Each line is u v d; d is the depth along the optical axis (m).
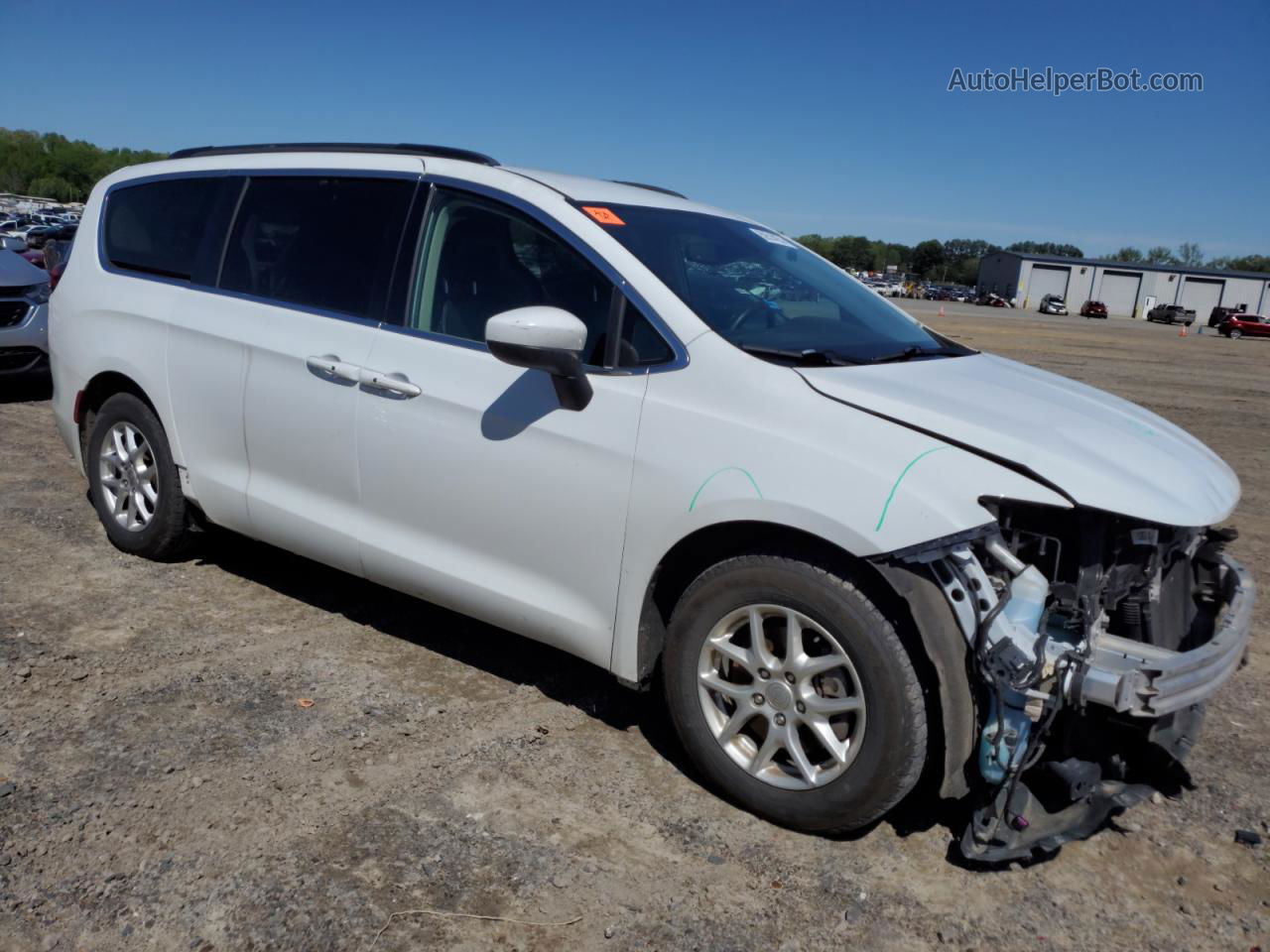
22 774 2.93
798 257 4.14
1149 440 3.18
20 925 2.35
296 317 3.88
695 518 2.90
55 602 4.19
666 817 2.97
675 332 3.09
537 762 3.22
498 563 3.40
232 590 4.48
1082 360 22.44
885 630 2.67
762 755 2.94
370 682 3.69
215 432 4.16
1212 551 3.38
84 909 2.42
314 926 2.42
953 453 2.72
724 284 3.43
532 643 4.17
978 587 2.62
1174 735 2.97
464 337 3.47
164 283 4.40
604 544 3.12
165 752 3.11
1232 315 51.72
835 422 2.80
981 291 100.75
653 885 2.66
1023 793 2.76
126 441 4.68
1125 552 2.87
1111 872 2.84
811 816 2.85
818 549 2.80
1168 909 2.70
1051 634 2.77
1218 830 3.07
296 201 4.05
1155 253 149.12
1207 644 2.74
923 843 2.92
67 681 3.51
